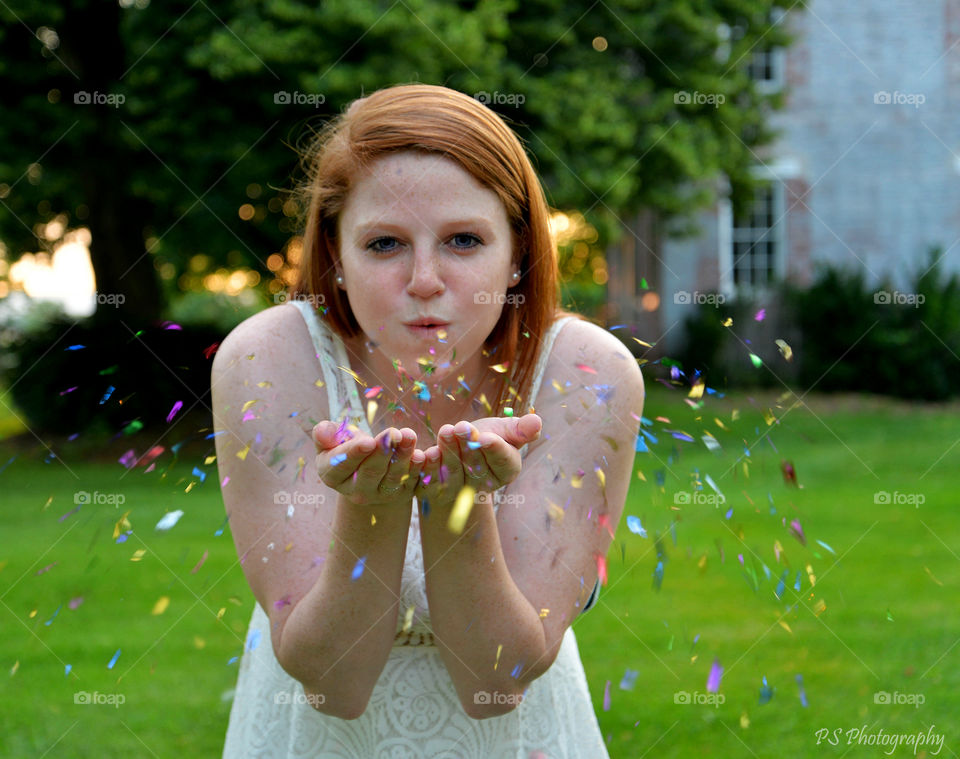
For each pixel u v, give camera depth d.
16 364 10.12
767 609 4.25
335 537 1.09
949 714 3.02
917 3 14.25
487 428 1.02
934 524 5.90
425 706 1.32
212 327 9.88
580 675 1.48
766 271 14.81
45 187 11.08
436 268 1.17
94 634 4.02
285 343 1.33
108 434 9.46
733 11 11.64
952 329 13.03
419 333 1.18
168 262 14.98
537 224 1.31
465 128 1.19
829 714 3.03
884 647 3.69
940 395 12.79
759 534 5.51
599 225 10.51
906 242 14.53
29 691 3.36
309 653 1.14
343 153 1.20
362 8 8.46
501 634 1.14
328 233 1.33
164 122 8.95
